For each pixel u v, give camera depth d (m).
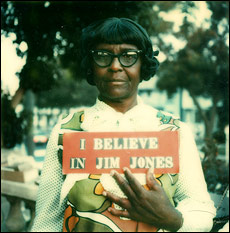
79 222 0.80
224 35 3.38
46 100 4.93
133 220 0.79
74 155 0.82
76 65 3.25
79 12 2.89
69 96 4.54
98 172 0.81
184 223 0.82
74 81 3.72
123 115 0.89
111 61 0.85
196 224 0.83
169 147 0.82
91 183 0.80
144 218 0.77
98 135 0.82
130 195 0.76
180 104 5.86
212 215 0.88
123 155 0.81
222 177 2.10
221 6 3.12
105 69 0.85
